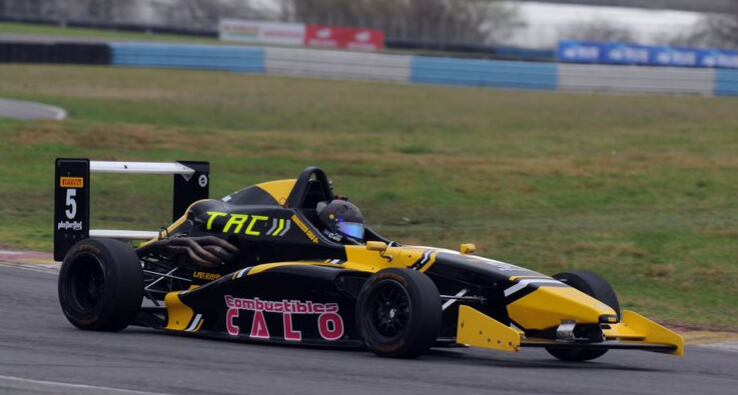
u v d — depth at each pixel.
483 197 78.94
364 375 25.11
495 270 28.67
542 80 183.62
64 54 185.38
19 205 69.31
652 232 64.75
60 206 34.31
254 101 142.75
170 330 31.05
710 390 26.25
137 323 31.36
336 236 30.66
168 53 190.50
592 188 83.00
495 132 118.88
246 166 86.62
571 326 27.08
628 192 81.81
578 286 29.94
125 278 30.28
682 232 65.06
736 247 59.91
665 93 182.38
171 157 89.12
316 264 29.41
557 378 26.39
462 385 24.45
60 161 34.22
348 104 144.50
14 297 37.28
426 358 28.27
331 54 191.75
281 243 30.86
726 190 82.88
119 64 188.25
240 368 25.59
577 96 170.00
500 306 28.53
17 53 182.50
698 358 32.81
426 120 129.50
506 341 25.47
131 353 27.28
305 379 24.41
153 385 23.14
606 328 28.64
